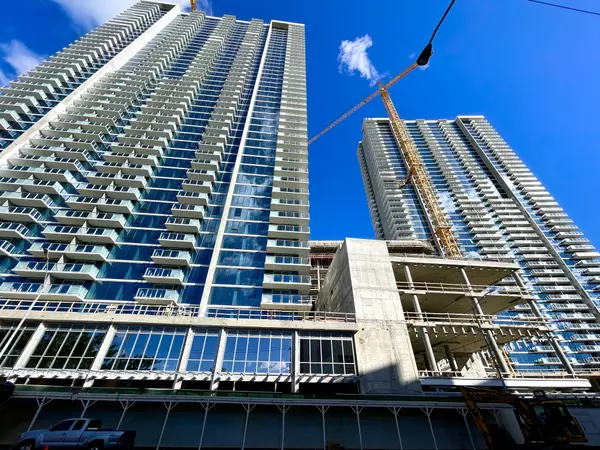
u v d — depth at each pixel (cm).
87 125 5928
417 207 10725
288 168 6225
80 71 7156
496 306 3847
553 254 9850
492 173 12356
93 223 4731
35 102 6025
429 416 2075
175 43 8894
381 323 2883
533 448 1788
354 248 3466
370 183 13300
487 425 2028
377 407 2181
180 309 4012
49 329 2572
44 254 4256
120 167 5400
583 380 2680
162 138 6188
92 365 2411
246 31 10619
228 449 1950
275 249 4856
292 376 2512
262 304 4162
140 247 4653
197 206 5225
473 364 4644
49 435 1388
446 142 13500
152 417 2008
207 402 1922
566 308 8525
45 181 5097
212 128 6538
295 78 8625
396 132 11212
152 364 2478
